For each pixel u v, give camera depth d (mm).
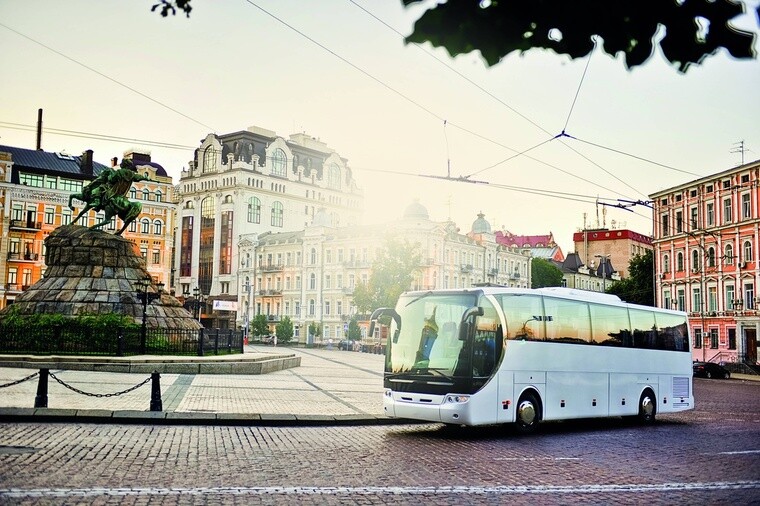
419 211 91062
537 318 18656
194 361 30000
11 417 16078
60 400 18891
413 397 17203
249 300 110312
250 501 9086
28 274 86938
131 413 17016
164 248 100562
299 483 10398
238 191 115562
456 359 16828
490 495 10062
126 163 37844
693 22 4316
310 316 100688
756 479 11945
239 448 13609
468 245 99375
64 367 27938
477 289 17391
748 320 59844
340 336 95688
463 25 4402
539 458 13812
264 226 119375
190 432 15602
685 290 68750
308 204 127500
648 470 12680
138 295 32594
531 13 4402
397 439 16172
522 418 17875
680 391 23422
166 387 23688
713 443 16781
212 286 117438
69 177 90625
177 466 11359
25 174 87875
